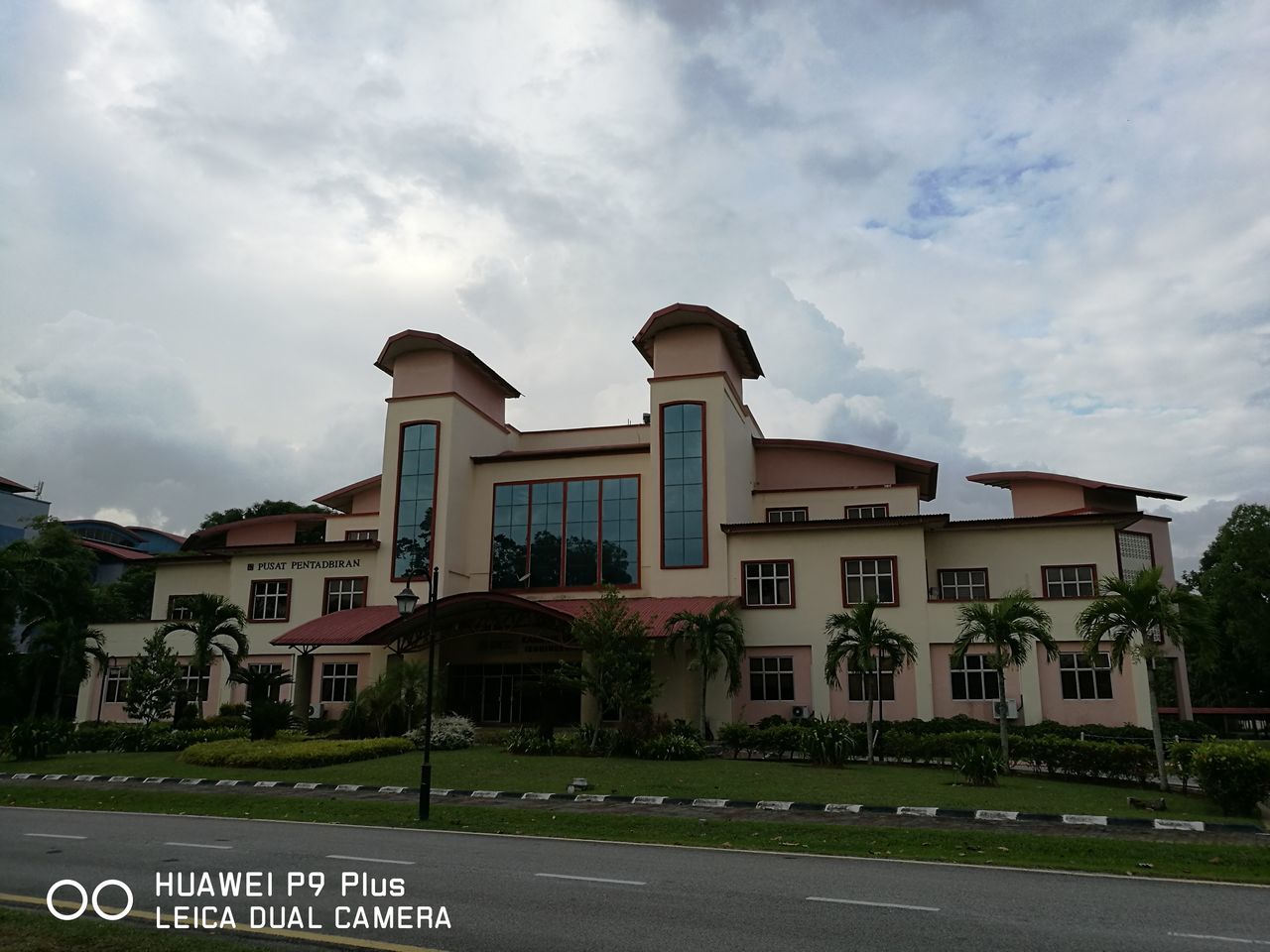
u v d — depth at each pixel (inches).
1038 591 1348.4
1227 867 474.6
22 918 334.6
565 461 1540.4
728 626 1195.9
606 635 1119.6
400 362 1615.4
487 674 1456.7
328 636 1369.3
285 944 318.3
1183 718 1418.6
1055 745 872.9
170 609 1728.6
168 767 976.9
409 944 318.3
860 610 1037.2
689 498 1429.6
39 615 1747.0
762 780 821.2
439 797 764.6
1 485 2497.5
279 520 1833.2
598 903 380.8
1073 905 383.2
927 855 506.0
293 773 913.5
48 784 885.8
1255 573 2156.7
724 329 1507.1
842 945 318.0
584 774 875.4
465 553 1550.2
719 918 355.3
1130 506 1593.3
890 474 1622.8
